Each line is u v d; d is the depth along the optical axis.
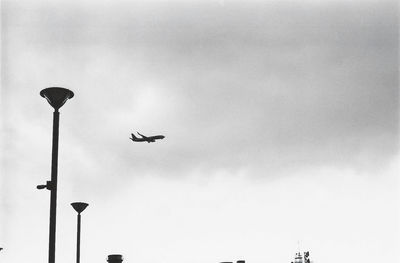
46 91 8.98
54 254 8.23
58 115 9.06
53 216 8.36
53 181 8.55
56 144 8.83
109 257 13.21
